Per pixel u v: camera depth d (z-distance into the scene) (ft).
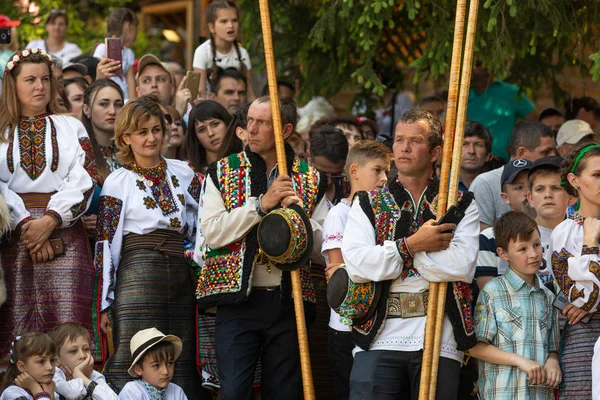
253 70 65.21
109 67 53.57
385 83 63.31
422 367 35.60
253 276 39.91
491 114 63.62
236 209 39.47
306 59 61.62
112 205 43.34
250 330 39.78
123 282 42.93
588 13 54.19
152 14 104.27
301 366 39.45
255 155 40.91
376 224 36.83
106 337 43.16
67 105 51.11
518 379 38.32
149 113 43.75
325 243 40.04
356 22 53.52
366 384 36.22
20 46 80.59
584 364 37.86
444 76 63.21
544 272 43.06
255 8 60.80
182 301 43.80
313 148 48.96
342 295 36.65
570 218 39.06
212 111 49.57
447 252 35.63
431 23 53.42
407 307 36.32
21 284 41.96
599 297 37.40
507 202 47.55
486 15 51.88
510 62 61.77
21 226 41.98
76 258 42.80
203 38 62.28
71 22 88.22
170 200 44.09
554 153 52.90
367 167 41.63
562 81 67.05
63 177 43.04
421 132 36.81
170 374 41.91
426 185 37.37
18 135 42.91
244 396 39.19
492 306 39.09
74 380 39.73
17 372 39.11
